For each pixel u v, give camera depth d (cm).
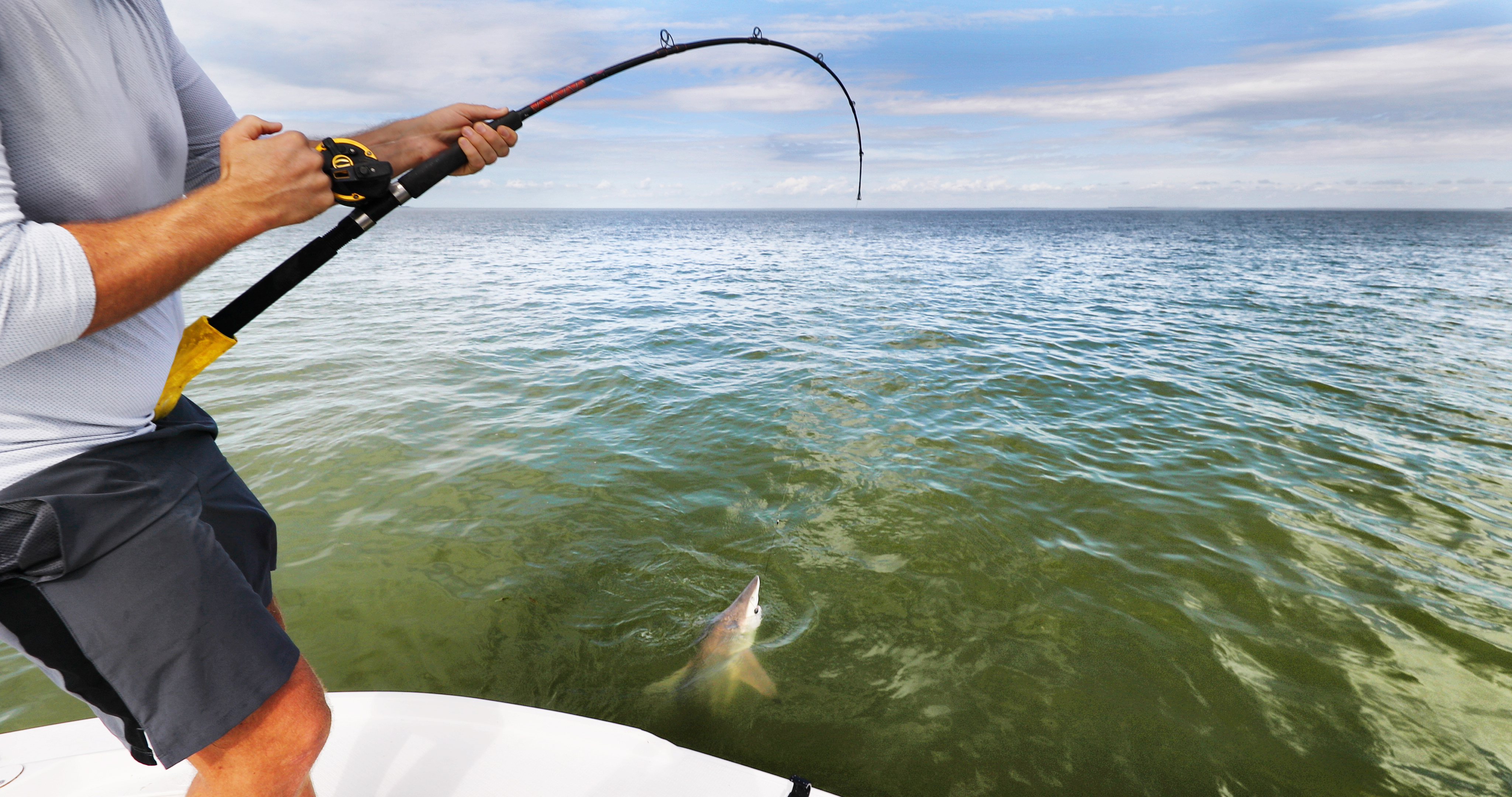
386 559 439
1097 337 1109
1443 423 682
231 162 92
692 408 727
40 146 87
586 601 406
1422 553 439
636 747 175
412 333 1116
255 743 110
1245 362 934
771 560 444
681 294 1655
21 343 78
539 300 1527
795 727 313
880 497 521
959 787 280
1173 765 288
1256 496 518
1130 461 584
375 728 179
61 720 311
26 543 91
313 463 572
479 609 397
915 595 406
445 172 129
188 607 102
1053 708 319
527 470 565
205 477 119
